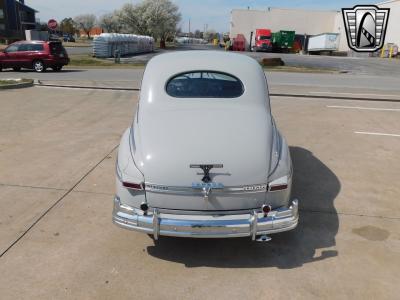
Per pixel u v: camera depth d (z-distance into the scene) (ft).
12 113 28.81
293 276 10.57
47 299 9.55
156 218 10.16
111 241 12.05
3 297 9.57
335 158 19.97
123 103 33.27
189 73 13.10
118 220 10.62
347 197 15.39
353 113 30.78
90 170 17.56
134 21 224.74
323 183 16.72
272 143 11.29
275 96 38.27
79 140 22.18
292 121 27.76
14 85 40.19
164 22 222.28
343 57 146.92
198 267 10.93
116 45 109.50
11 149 20.38
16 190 15.34
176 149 10.50
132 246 11.83
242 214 10.52
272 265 11.06
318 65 98.07
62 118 27.58
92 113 29.30
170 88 12.86
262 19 204.95
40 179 16.47
